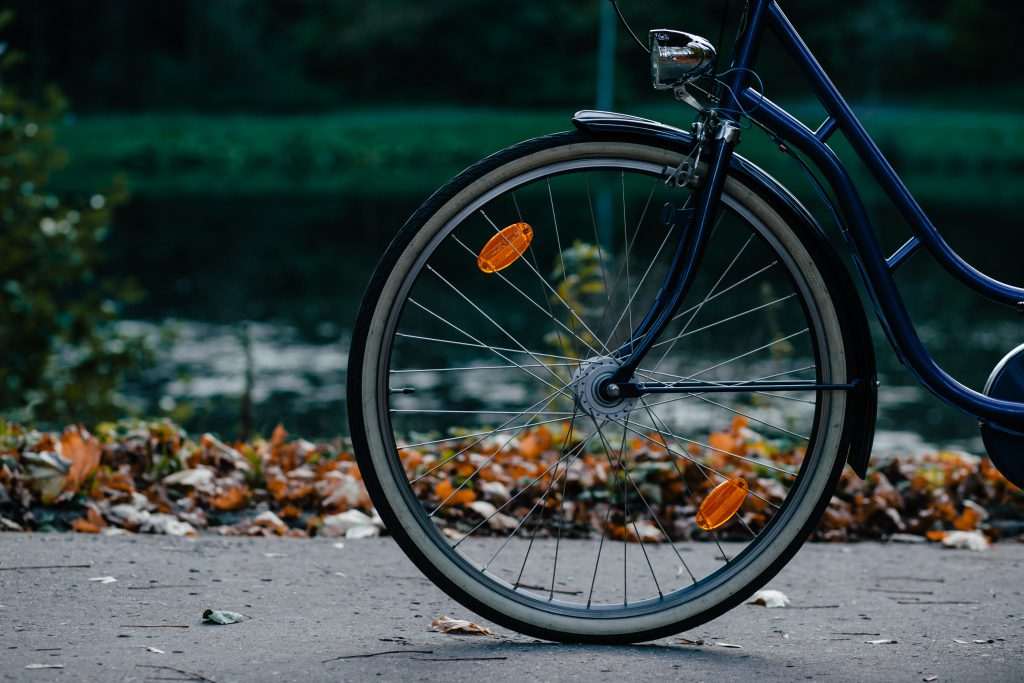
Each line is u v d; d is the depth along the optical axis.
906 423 9.47
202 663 2.21
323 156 46.12
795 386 2.32
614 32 60.81
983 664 2.35
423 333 13.27
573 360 2.38
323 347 13.42
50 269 8.16
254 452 4.29
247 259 20.97
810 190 30.42
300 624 2.55
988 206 28.55
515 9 63.06
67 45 60.81
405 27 62.84
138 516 3.57
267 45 66.19
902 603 2.96
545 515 3.90
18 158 8.05
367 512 3.87
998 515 4.17
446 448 4.53
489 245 2.30
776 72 53.03
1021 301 2.30
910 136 46.81
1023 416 2.30
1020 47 66.12
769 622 2.75
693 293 15.93
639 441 4.84
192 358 12.64
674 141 2.29
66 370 8.53
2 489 3.54
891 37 56.00
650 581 3.19
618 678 2.16
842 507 4.03
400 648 2.35
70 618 2.50
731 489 2.39
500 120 54.56
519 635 2.51
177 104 60.25
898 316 2.30
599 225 22.62
